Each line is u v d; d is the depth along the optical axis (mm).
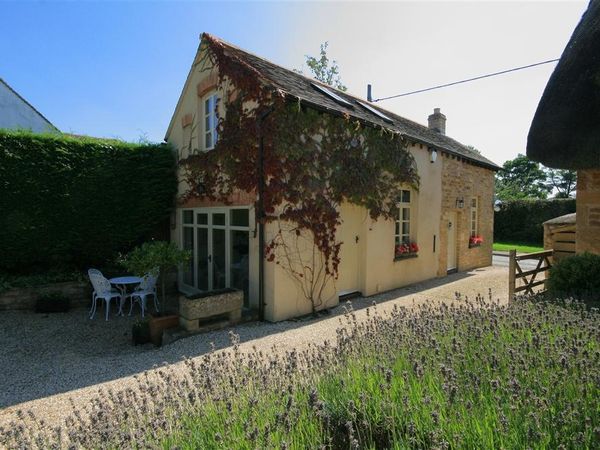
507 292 8031
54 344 5555
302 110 6273
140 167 8977
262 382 2605
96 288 7043
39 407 3398
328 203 6734
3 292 7258
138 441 2014
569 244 7508
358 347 3045
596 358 2338
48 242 7945
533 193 43438
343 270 7426
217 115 7516
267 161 6070
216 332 5570
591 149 4922
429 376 2365
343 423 2262
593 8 5277
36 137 7781
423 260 9547
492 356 2512
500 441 1752
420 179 9273
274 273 6055
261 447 1817
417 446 1941
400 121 10961
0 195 7434
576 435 1734
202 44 7836
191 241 8742
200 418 2232
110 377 4082
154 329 5516
